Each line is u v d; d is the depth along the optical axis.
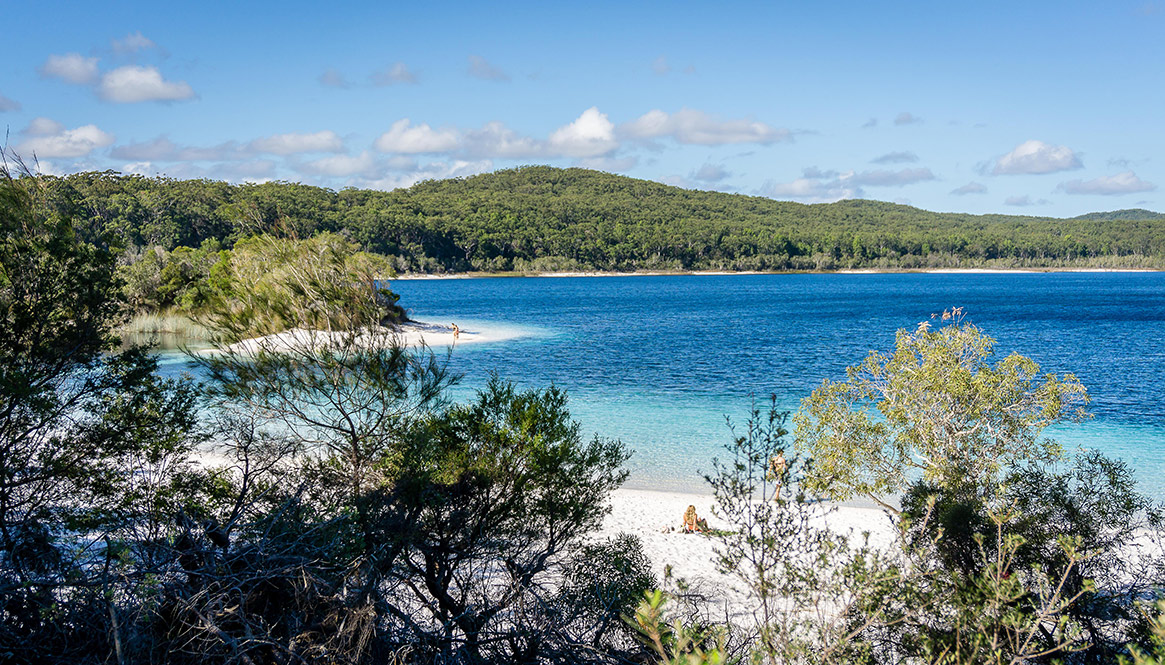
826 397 14.47
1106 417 28.31
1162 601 3.70
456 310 88.81
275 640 5.50
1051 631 6.98
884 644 6.64
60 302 7.96
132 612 5.28
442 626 7.52
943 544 7.75
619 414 28.75
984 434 13.14
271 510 7.24
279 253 8.59
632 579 8.16
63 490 7.59
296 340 8.28
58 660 5.02
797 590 6.22
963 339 13.66
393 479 7.77
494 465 8.27
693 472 20.86
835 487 13.88
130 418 8.27
